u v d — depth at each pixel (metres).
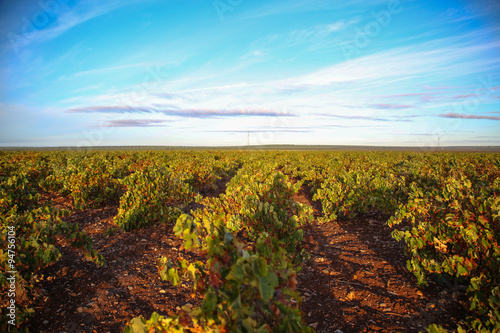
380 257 4.73
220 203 5.72
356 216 7.21
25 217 3.86
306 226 6.61
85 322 3.06
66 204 8.38
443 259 3.68
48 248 3.33
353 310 3.29
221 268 1.78
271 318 1.75
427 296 3.45
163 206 6.69
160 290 3.74
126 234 5.90
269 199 5.56
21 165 13.22
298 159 21.19
